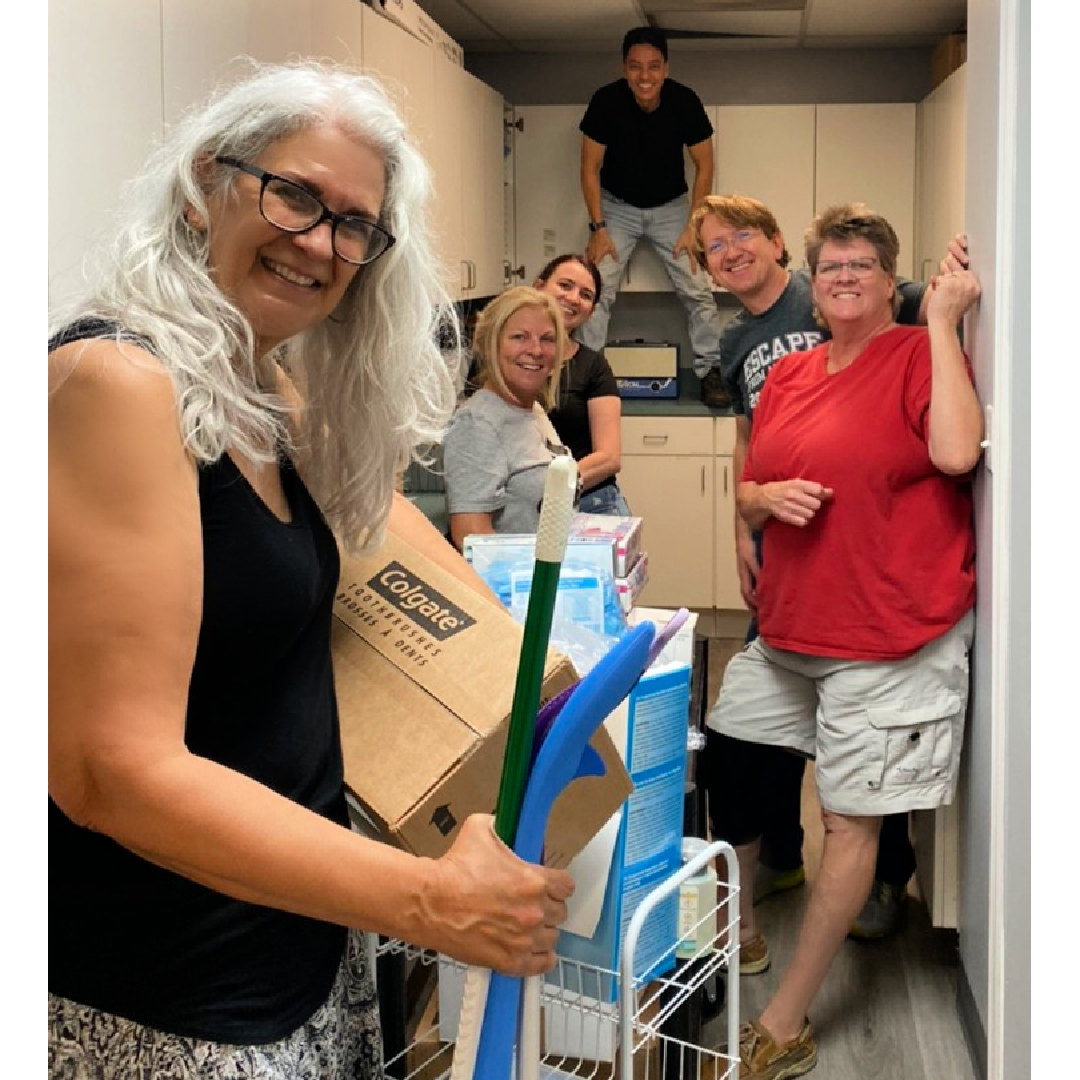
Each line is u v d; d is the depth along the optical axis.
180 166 1.17
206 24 2.19
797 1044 2.71
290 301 1.21
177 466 1.07
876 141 5.82
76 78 1.74
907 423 2.64
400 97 3.74
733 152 5.91
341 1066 1.36
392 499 1.51
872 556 2.67
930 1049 2.81
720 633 6.09
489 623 1.49
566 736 1.15
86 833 1.15
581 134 5.94
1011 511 2.39
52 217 1.69
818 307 2.80
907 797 2.69
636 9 5.24
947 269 2.80
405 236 1.29
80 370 1.04
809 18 5.40
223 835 1.04
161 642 1.05
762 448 2.83
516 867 1.11
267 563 1.17
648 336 6.41
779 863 3.51
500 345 3.08
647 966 1.73
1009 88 2.38
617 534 2.28
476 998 1.15
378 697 1.42
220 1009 1.19
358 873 1.07
